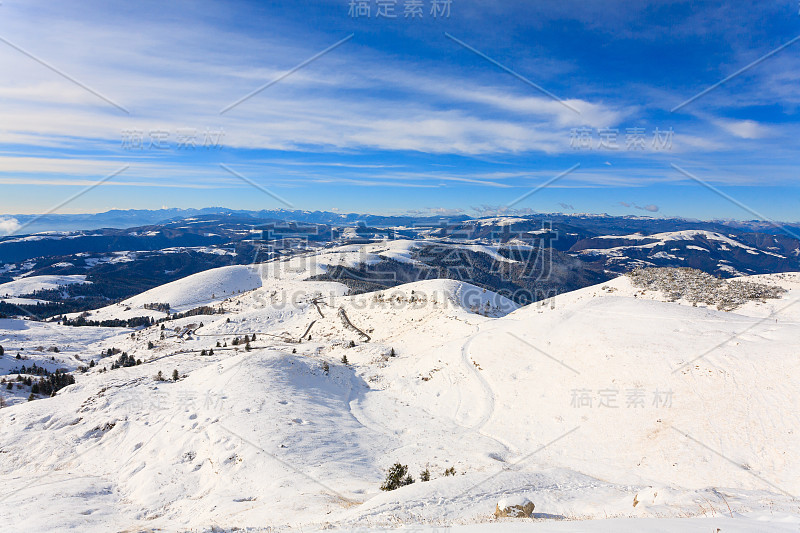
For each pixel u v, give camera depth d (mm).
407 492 17562
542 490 19016
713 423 24469
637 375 30797
